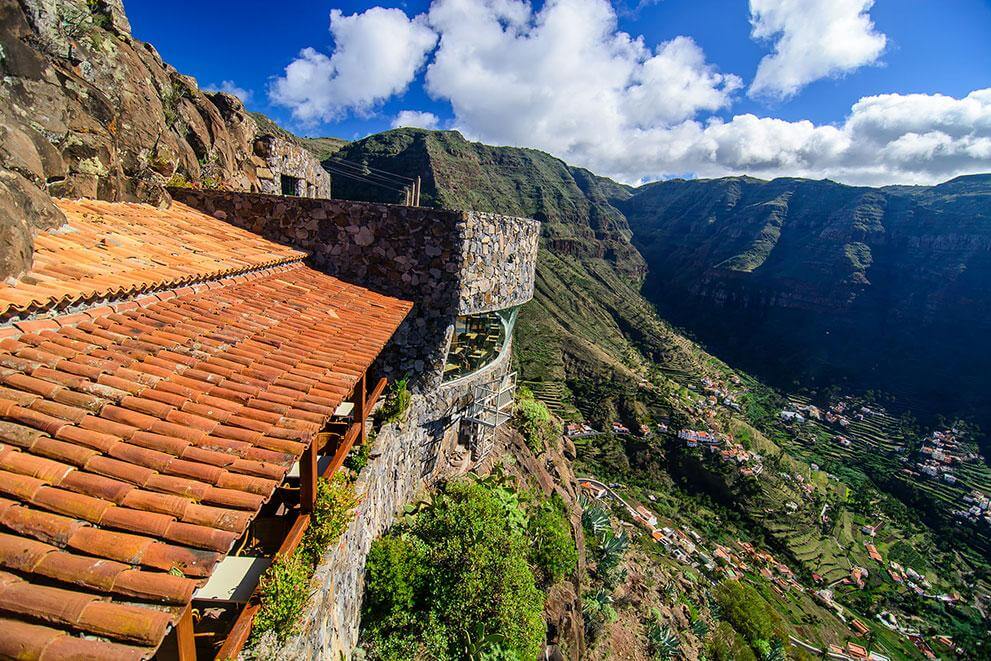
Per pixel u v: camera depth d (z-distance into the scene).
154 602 2.34
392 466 8.64
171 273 5.91
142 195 8.57
